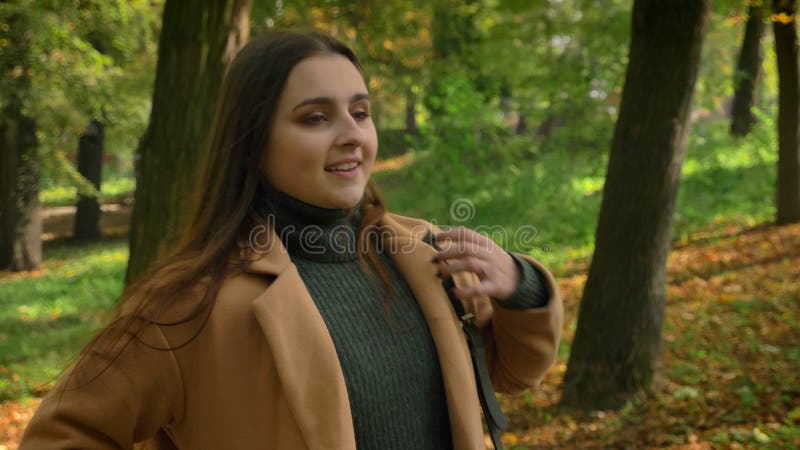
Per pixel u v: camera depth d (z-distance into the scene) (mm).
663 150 5621
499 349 1771
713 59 16422
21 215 16984
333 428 1316
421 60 14398
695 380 6105
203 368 1355
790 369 6078
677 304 8625
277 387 1354
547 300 1652
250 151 1467
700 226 12508
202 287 1364
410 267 1615
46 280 15477
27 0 12047
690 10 5324
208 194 1500
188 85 5031
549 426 5789
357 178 1479
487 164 13688
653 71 5512
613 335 5883
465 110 13398
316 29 1508
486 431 5840
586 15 11477
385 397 1449
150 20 15312
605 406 5883
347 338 1451
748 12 8844
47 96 13578
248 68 1453
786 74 11039
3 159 16703
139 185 5121
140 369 1327
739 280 9117
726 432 5031
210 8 5027
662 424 5387
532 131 16078
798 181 11203
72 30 13031
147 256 5051
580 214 13328
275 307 1358
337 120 1442
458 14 14430
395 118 24859
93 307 12344
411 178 14391
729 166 15258
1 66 12281
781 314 7629
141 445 1549
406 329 1524
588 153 13172
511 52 13391
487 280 1582
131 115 16438
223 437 1362
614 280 5883
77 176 16797
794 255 9703
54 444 1282
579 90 12453
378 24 12328
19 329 11094
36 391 7449
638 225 5762
